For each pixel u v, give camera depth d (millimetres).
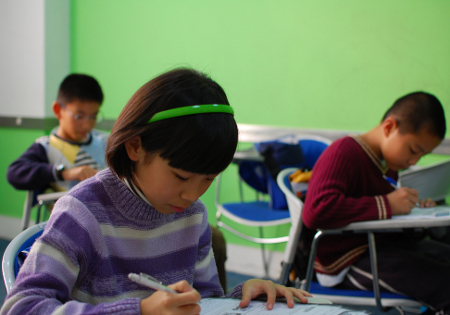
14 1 3295
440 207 1550
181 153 623
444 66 2332
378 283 1283
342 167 1414
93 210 735
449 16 2299
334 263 1414
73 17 3416
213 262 943
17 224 3443
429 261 1287
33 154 2086
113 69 3320
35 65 3254
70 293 695
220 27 2932
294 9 2689
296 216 1478
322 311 692
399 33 2424
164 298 567
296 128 2727
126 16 3242
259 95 2846
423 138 1391
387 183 1517
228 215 2332
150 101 654
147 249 799
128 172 713
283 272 1484
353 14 2529
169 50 3115
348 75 2574
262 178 2486
